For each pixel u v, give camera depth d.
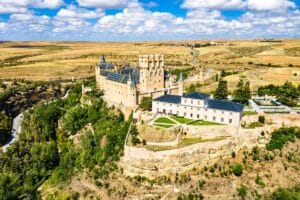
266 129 186.12
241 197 157.38
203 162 170.12
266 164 171.75
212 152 172.25
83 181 180.00
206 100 192.50
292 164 172.88
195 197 156.88
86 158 194.75
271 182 164.12
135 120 199.88
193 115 194.25
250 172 167.50
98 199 167.38
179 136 173.12
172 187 160.25
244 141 181.38
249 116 190.50
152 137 174.62
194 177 163.50
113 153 183.00
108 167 177.62
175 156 164.50
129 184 166.12
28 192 186.75
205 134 178.38
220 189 159.88
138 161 167.62
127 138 180.12
